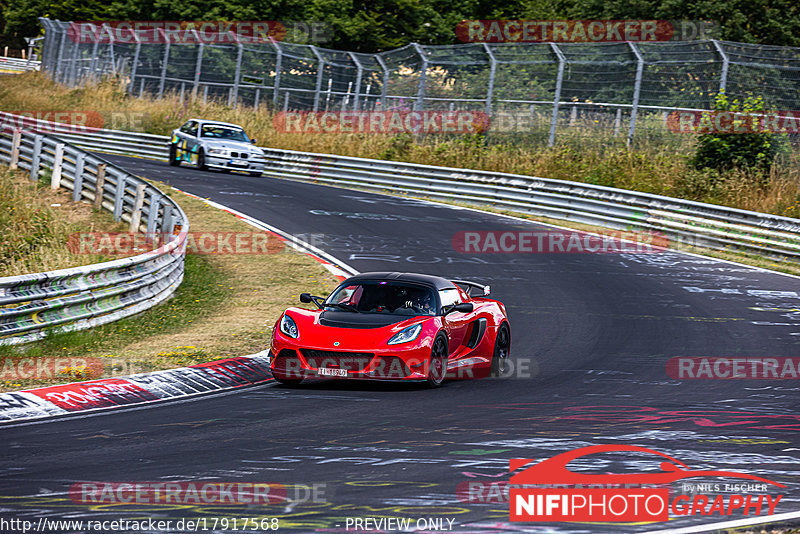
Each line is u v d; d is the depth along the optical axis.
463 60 128.75
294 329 37.88
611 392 37.34
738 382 40.12
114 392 34.47
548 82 123.81
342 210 96.38
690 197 99.19
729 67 110.25
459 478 22.97
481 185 106.75
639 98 111.31
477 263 74.50
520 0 198.50
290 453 25.61
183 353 42.19
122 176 79.12
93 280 49.47
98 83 176.38
